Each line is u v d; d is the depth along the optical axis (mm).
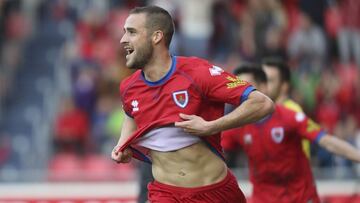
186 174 13523
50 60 36094
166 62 13312
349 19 37250
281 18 34438
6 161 31906
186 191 13539
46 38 37000
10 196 24094
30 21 37625
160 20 13242
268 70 17562
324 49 35094
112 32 35406
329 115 31500
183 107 13211
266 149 16891
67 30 37250
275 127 16781
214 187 13594
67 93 33656
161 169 13711
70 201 24031
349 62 35781
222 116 13523
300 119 16672
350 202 23469
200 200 13562
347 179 24016
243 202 14172
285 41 33906
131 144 13664
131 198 24016
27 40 36969
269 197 17062
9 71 35625
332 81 33062
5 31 36906
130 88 13578
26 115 33844
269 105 13109
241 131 17141
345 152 16594
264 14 33875
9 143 32875
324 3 36531
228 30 34906
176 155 13461
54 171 26234
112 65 33188
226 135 17297
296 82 31688
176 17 34281
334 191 23672
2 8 37281
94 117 31484
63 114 31531
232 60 33250
